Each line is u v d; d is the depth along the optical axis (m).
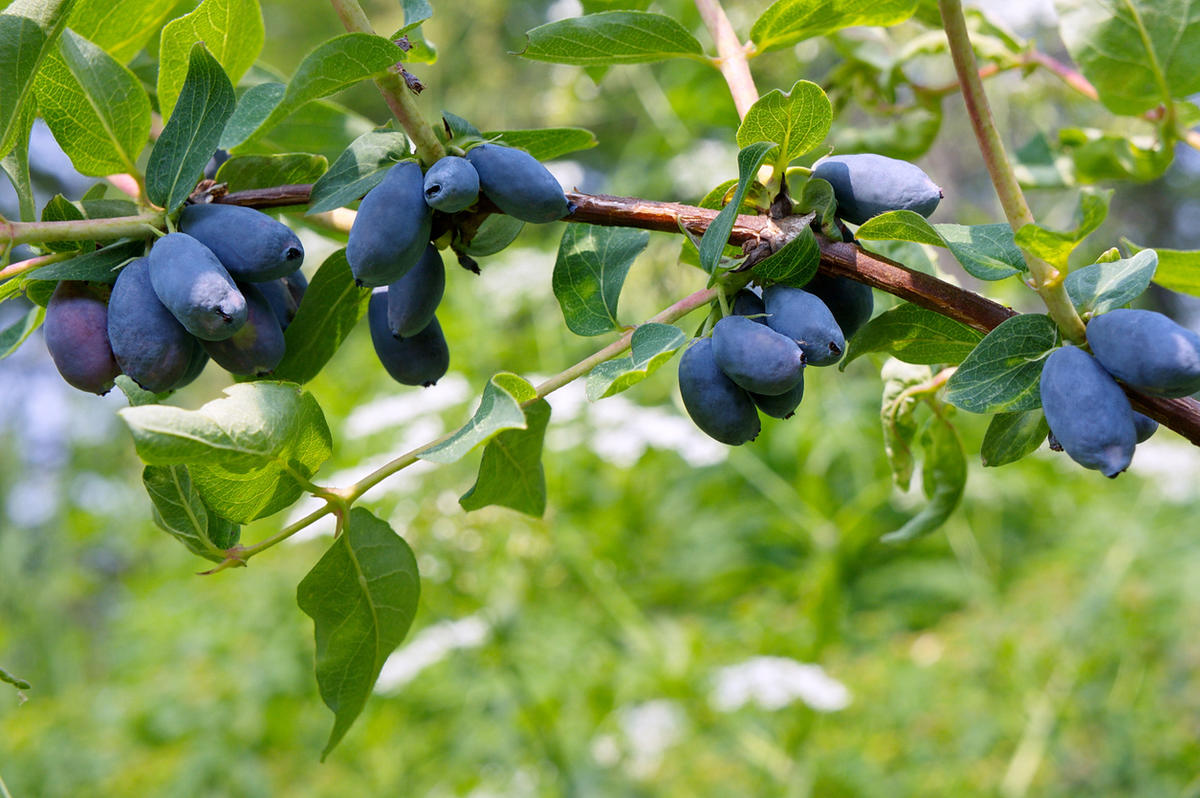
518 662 1.07
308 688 1.42
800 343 0.47
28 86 0.47
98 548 2.09
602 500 1.46
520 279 1.50
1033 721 1.14
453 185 0.47
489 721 1.21
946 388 0.47
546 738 1.04
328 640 0.49
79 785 1.33
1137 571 1.41
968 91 0.47
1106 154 0.64
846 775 1.09
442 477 1.06
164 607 1.66
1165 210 2.41
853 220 0.49
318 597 0.49
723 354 0.47
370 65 0.47
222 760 1.29
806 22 0.52
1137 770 1.11
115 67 0.50
